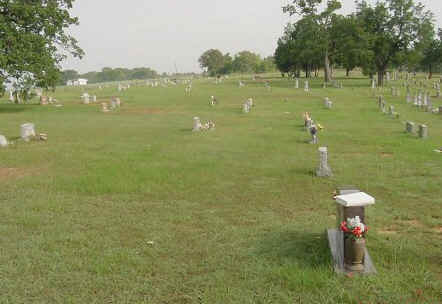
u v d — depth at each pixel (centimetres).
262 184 1173
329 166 1372
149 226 848
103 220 883
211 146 1756
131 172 1289
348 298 566
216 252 723
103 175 1246
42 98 3997
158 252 724
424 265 664
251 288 601
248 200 1028
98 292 592
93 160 1474
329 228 792
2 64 3080
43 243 758
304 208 966
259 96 4606
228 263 681
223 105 3734
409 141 1870
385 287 594
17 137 2012
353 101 4019
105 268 656
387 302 562
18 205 978
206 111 3272
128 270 657
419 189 1112
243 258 701
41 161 1466
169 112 3225
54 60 3597
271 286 604
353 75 10331
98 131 2227
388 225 856
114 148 1717
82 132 2191
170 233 811
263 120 2678
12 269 654
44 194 1069
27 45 3294
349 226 624
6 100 4472
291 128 2305
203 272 653
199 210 952
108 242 767
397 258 693
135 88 6338
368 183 1174
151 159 1489
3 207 965
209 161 1452
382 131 2195
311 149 1692
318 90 5372
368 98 4306
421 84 6097
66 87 7406
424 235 800
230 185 1161
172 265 674
